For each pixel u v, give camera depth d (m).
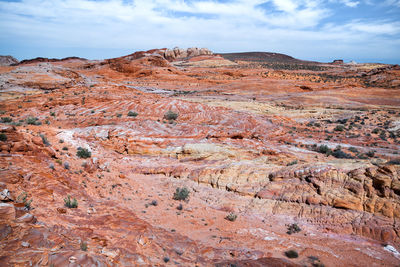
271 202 14.94
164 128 30.58
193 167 20.69
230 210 14.98
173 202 15.61
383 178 12.77
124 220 10.15
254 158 23.00
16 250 5.40
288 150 26.61
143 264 7.07
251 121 37.31
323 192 14.10
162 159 23.55
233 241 11.01
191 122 35.59
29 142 14.64
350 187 13.63
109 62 147.88
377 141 34.88
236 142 27.17
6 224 6.09
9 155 12.14
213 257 9.20
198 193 17.34
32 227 6.57
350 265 9.49
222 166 19.59
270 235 11.91
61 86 72.69
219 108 44.69
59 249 6.03
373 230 11.61
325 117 53.19
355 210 12.84
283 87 93.62
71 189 12.06
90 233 7.80
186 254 8.98
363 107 63.47
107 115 35.44
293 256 9.86
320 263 9.39
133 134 26.88
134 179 19.11
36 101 39.69
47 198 9.71
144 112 38.16
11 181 9.37
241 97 81.12
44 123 30.28
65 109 37.19
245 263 8.70
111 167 20.19
